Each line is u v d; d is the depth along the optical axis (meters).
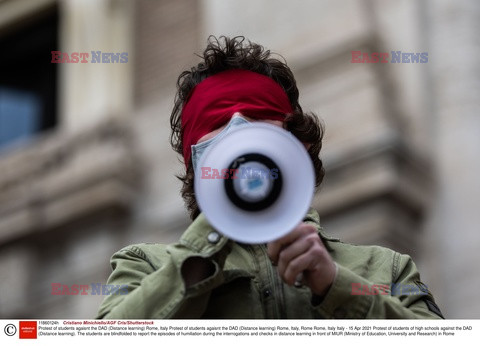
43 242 11.05
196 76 3.07
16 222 11.03
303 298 2.66
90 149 11.07
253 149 2.37
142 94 11.66
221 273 2.54
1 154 12.43
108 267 10.48
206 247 2.57
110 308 2.72
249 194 2.33
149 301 2.56
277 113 2.88
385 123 9.02
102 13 12.37
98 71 11.94
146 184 10.91
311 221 2.90
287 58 9.89
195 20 11.66
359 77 9.39
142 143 11.18
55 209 10.90
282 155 2.36
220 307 2.63
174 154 10.88
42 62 13.03
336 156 8.97
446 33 10.01
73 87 12.03
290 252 2.38
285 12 10.40
